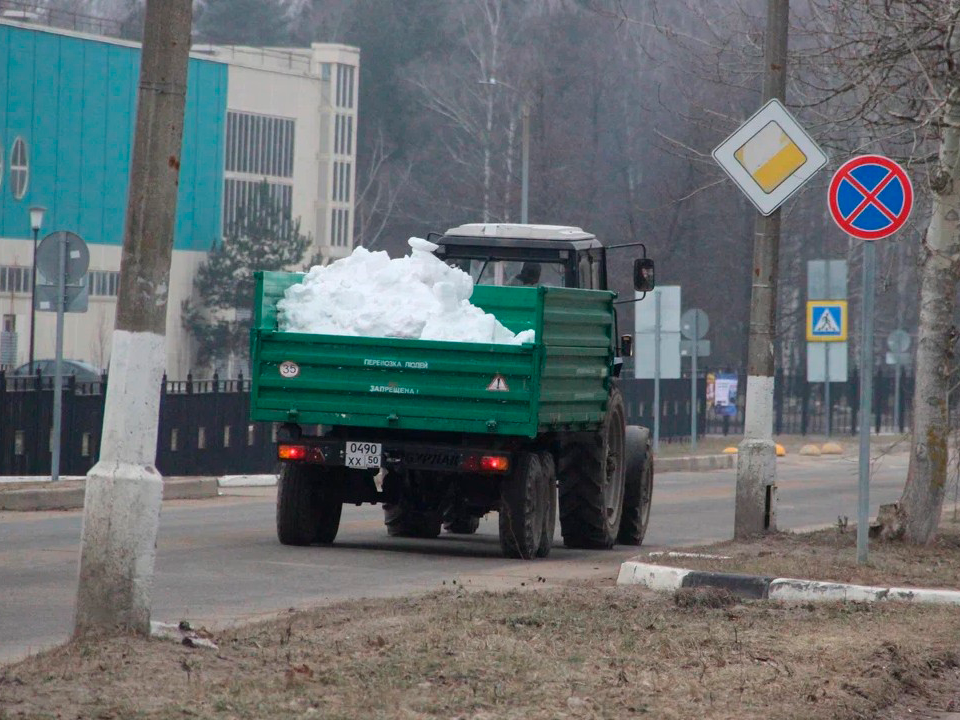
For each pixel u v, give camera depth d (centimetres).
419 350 4250
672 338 10431
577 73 19850
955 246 4306
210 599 3481
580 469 4831
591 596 3359
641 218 18950
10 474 7138
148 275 2458
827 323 11850
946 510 6288
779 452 12281
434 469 4309
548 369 4275
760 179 4416
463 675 2386
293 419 4331
